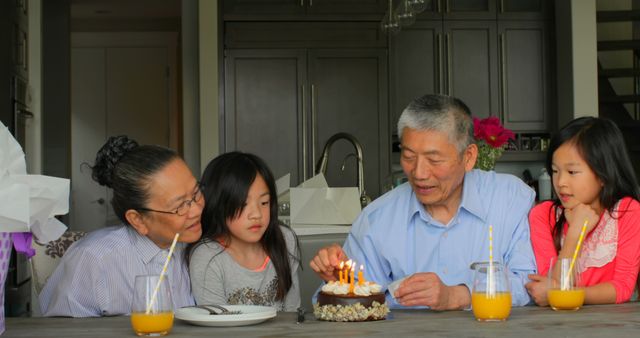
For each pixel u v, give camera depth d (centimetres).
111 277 173
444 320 142
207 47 539
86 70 803
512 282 173
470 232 191
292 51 544
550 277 157
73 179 794
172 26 809
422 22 589
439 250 191
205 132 539
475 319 142
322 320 144
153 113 809
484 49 592
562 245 193
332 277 166
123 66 806
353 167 545
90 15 777
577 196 189
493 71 592
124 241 175
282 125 544
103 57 806
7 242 126
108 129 804
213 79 540
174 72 809
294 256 205
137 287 129
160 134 809
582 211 185
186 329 135
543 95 593
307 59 545
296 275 206
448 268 191
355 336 125
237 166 186
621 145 191
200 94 539
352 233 199
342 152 545
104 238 176
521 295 172
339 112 546
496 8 591
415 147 172
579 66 559
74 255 175
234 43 541
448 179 175
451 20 590
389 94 546
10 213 114
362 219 198
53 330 134
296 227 264
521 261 185
